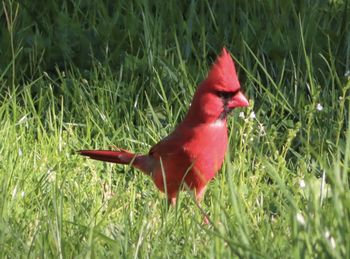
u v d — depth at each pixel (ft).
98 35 43.52
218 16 44.21
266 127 37.70
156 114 39.14
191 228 29.86
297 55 41.78
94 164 35.94
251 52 39.70
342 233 24.79
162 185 32.65
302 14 43.37
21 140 36.27
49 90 40.04
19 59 42.09
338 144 34.88
